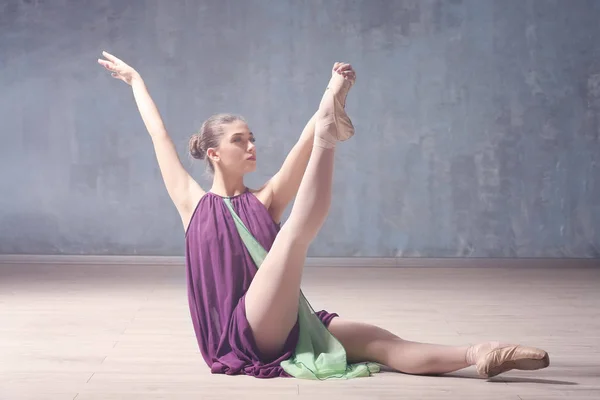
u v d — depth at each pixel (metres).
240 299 3.11
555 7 7.74
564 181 7.75
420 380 3.01
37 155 7.88
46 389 2.94
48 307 5.03
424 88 7.80
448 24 7.76
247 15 7.82
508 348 2.91
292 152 3.29
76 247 7.88
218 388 2.90
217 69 7.85
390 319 4.61
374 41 7.80
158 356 3.54
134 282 6.32
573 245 7.76
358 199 7.83
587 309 4.97
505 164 7.77
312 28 7.82
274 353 3.12
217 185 3.31
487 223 7.79
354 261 7.76
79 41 7.84
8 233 7.88
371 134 7.81
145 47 7.84
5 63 7.88
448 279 6.61
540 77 7.75
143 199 7.86
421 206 7.81
